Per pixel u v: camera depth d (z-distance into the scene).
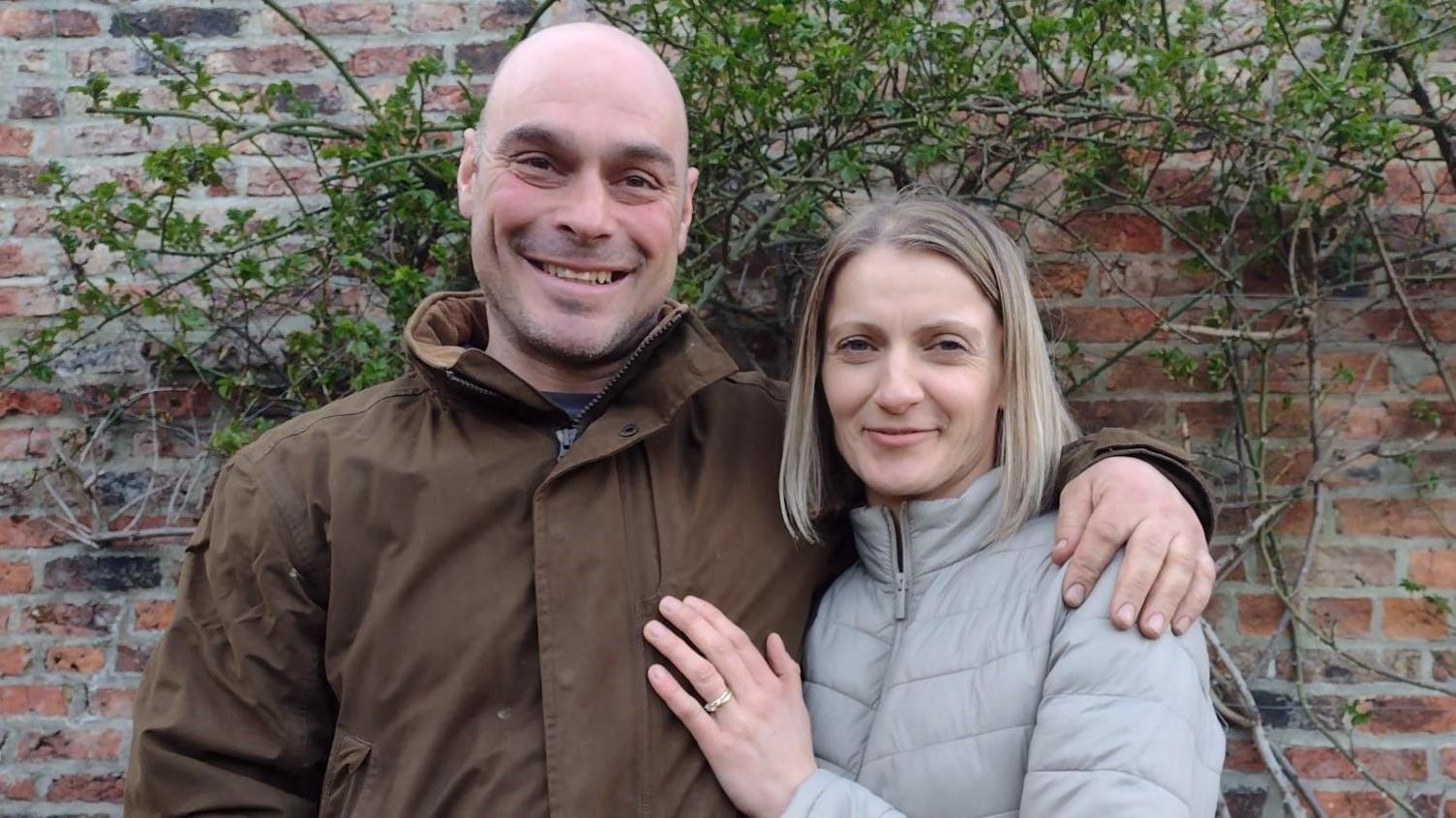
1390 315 2.10
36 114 2.20
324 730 1.22
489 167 1.28
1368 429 2.09
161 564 2.17
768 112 1.84
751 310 2.14
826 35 1.80
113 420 2.16
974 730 1.09
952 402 1.19
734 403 1.39
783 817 1.09
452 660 1.15
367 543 1.19
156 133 2.20
